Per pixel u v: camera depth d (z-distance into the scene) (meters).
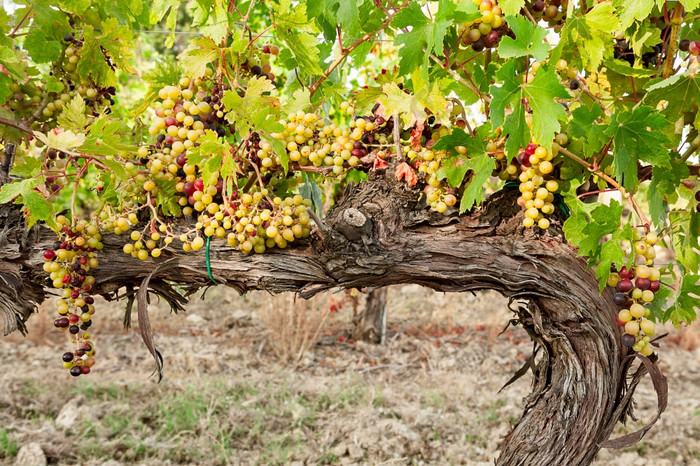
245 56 1.81
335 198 3.49
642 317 1.51
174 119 1.63
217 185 1.62
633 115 1.31
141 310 1.60
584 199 1.73
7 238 1.70
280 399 5.86
